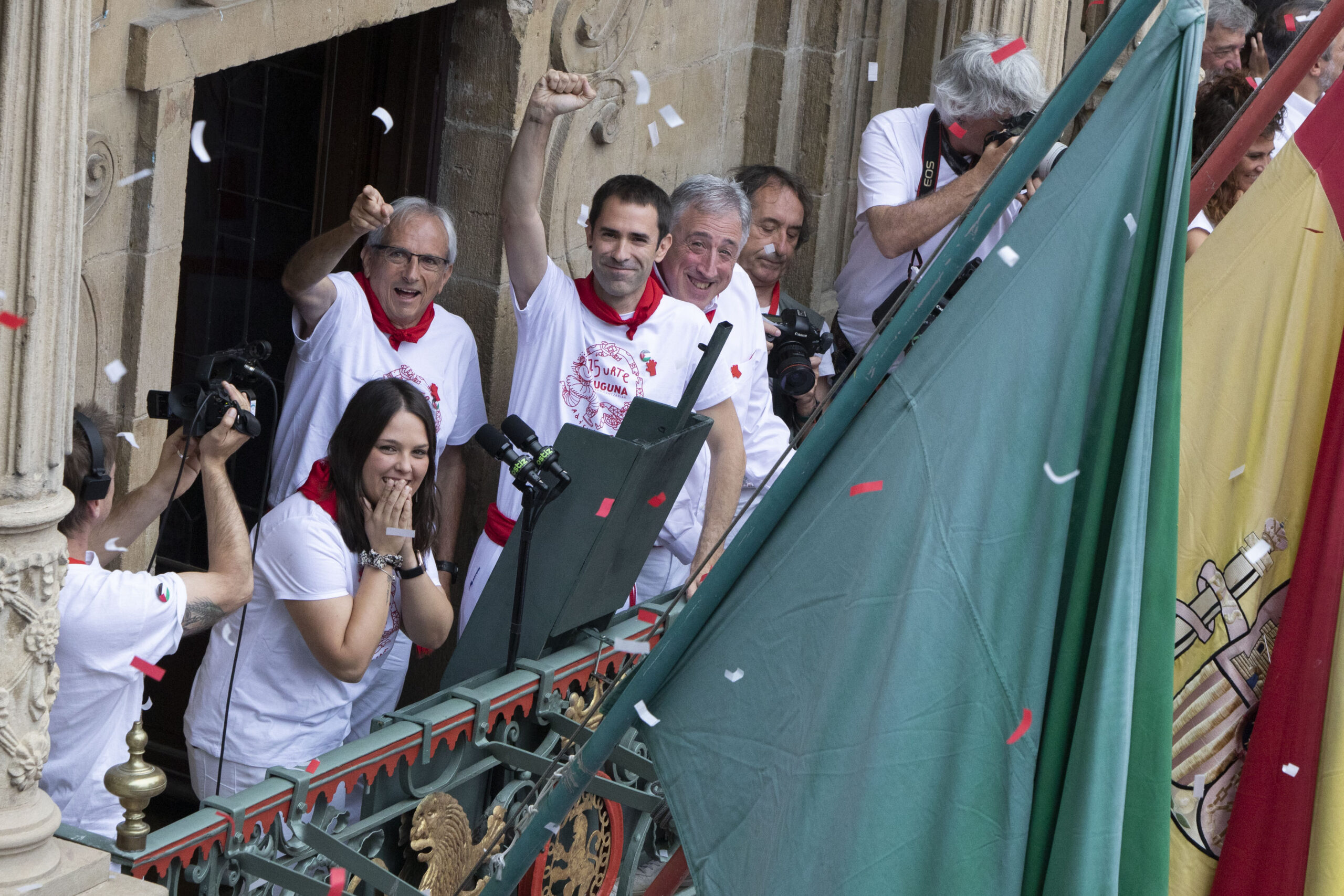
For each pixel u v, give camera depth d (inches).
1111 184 140.7
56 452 210.4
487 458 431.5
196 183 412.5
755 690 149.9
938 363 143.5
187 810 417.1
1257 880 156.7
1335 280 154.7
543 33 419.5
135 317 315.9
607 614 321.4
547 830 161.0
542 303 362.6
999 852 140.3
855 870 141.9
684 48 500.1
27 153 197.2
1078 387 140.7
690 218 377.7
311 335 349.4
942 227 420.5
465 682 287.1
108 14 292.2
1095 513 141.4
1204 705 160.6
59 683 236.8
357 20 359.3
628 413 312.7
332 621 282.2
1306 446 156.6
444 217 356.2
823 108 560.4
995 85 412.8
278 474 358.3
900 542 143.6
